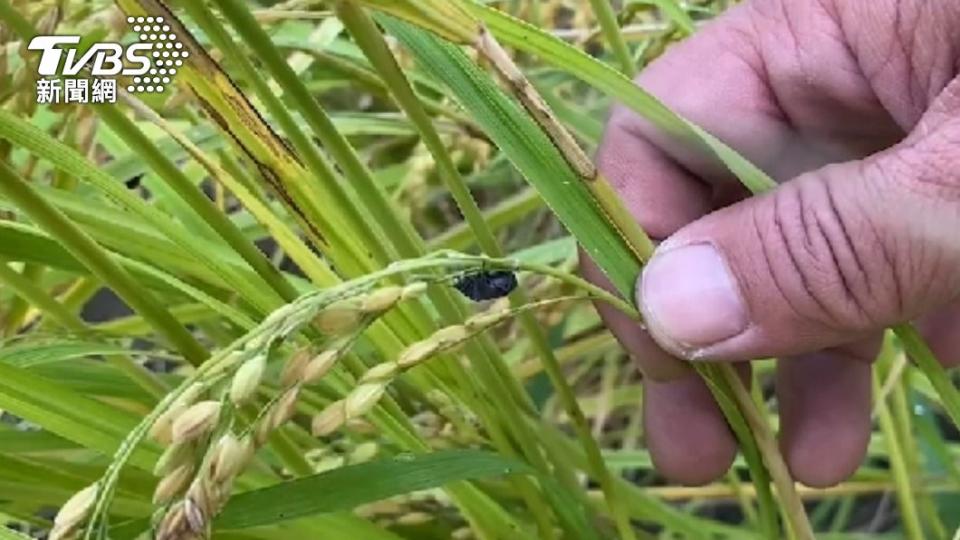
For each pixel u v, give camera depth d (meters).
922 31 0.31
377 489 0.26
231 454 0.20
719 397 0.29
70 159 0.27
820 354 0.37
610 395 0.51
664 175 0.34
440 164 0.27
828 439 0.38
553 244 0.45
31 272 0.34
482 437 0.33
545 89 0.39
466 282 0.25
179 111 0.39
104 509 0.20
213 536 0.28
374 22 0.26
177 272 0.34
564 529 0.32
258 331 0.20
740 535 0.42
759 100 0.34
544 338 0.31
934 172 0.26
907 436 0.43
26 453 0.31
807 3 0.33
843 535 0.49
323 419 0.22
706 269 0.28
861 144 0.34
